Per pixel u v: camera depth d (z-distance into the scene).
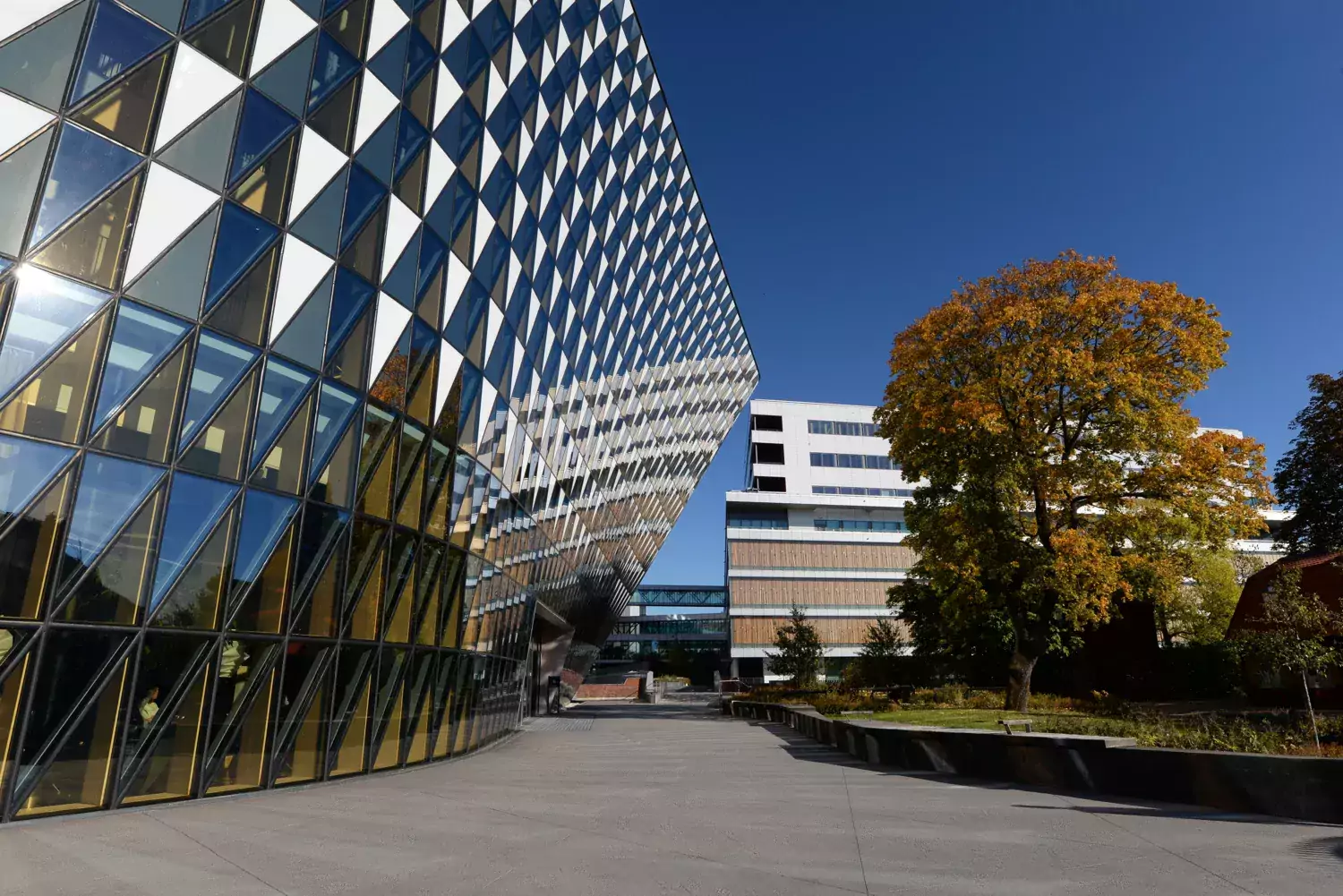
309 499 11.93
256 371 11.14
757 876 5.79
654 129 34.62
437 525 15.83
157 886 5.59
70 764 8.49
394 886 5.55
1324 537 33.56
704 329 49.41
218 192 10.76
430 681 15.31
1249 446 22.92
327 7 13.02
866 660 42.59
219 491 10.45
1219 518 22.64
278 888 5.52
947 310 24.94
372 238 13.85
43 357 8.59
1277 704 25.59
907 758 13.88
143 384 9.57
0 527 8.07
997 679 38.31
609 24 28.58
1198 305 22.94
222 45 11.00
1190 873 5.80
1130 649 33.25
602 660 104.50
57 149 8.93
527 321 21.77
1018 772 11.34
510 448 20.73
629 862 6.27
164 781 9.41
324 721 11.92
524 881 5.68
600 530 35.38
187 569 9.92
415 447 14.98
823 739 19.84
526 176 21.17
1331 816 7.65
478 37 18.27
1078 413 24.45
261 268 11.34
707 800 9.77
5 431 8.20
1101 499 23.48
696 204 42.28
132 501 9.34
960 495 23.56
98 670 8.83
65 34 9.14
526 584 23.73
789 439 81.25
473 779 12.41
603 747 19.41
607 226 29.67
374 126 14.04
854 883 5.59
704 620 108.31
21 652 8.15
